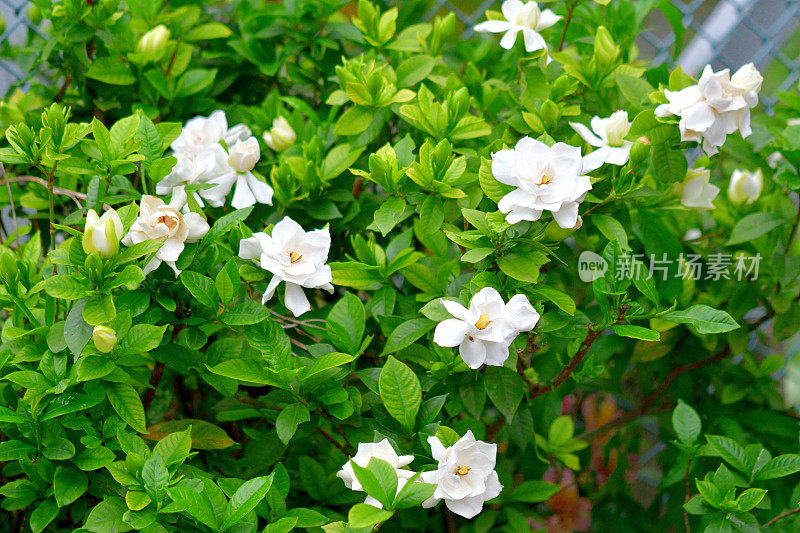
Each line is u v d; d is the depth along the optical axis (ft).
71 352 4.20
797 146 4.89
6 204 5.10
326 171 4.76
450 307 4.09
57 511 4.17
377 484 3.91
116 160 4.33
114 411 4.32
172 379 4.93
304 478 4.65
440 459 4.04
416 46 5.10
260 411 4.64
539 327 4.33
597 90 4.80
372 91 4.67
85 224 4.20
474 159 4.59
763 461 4.47
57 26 5.05
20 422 4.11
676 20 5.09
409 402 4.21
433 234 4.50
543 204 4.15
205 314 4.24
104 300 4.08
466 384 4.39
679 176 4.47
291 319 4.55
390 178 4.46
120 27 5.12
